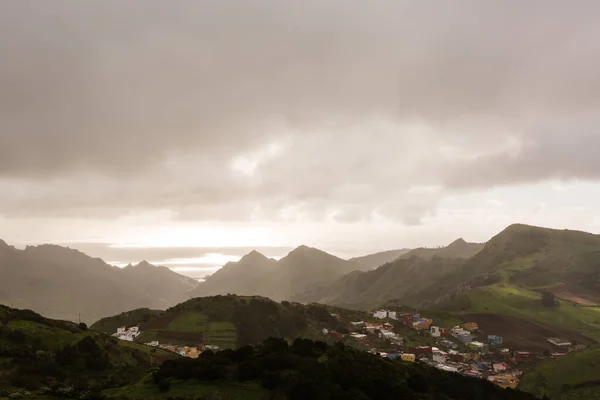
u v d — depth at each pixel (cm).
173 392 6625
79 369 9206
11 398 6281
